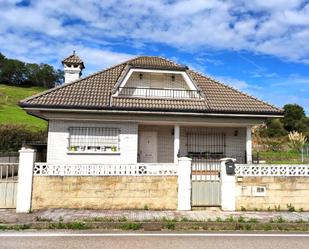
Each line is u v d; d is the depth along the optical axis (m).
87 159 15.22
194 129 17.39
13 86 96.56
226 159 11.66
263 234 8.43
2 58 99.81
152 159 17.19
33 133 25.77
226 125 16.70
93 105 14.88
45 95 15.47
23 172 10.88
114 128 15.55
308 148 36.28
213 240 7.71
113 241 7.48
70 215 10.04
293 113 64.75
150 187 11.33
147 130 17.30
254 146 45.09
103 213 10.43
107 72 18.83
